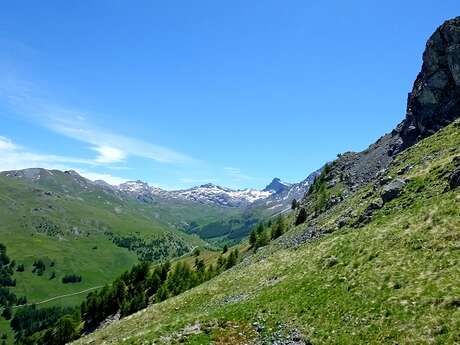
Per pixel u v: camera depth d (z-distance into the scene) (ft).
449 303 97.35
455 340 87.30
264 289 171.22
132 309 495.41
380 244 146.72
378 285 120.88
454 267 111.04
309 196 536.42
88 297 600.80
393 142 422.82
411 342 92.48
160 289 493.77
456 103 329.52
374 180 299.79
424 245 129.59
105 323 512.22
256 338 126.31
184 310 213.25
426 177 193.06
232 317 143.54
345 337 105.29
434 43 349.82
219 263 522.88
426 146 269.23
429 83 352.28
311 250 194.08
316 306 127.85
